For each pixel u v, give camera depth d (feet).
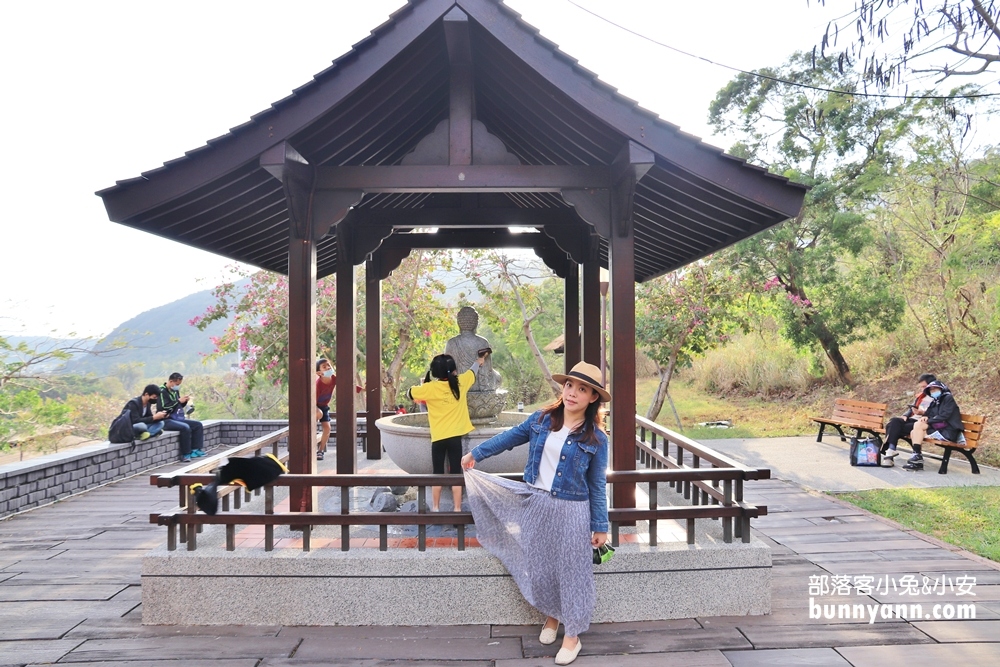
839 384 43.62
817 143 42.93
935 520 18.30
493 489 10.98
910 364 40.55
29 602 12.48
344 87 11.98
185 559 11.29
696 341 35.88
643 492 17.79
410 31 11.91
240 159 12.05
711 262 39.55
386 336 38.27
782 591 12.91
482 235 23.13
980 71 24.23
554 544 10.02
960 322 37.50
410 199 21.86
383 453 25.05
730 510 11.70
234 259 19.02
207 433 32.65
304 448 13.12
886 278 40.52
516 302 41.88
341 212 13.34
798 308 40.81
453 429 14.33
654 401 36.52
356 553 11.39
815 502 20.75
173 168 12.09
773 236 40.65
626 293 13.47
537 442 10.46
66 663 9.90
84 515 19.81
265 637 10.78
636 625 11.26
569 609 9.85
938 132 38.68
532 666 9.77
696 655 10.13
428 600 11.27
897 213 42.93
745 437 35.63
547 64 12.23
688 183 14.32
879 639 10.73
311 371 13.37
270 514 11.51
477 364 16.90
